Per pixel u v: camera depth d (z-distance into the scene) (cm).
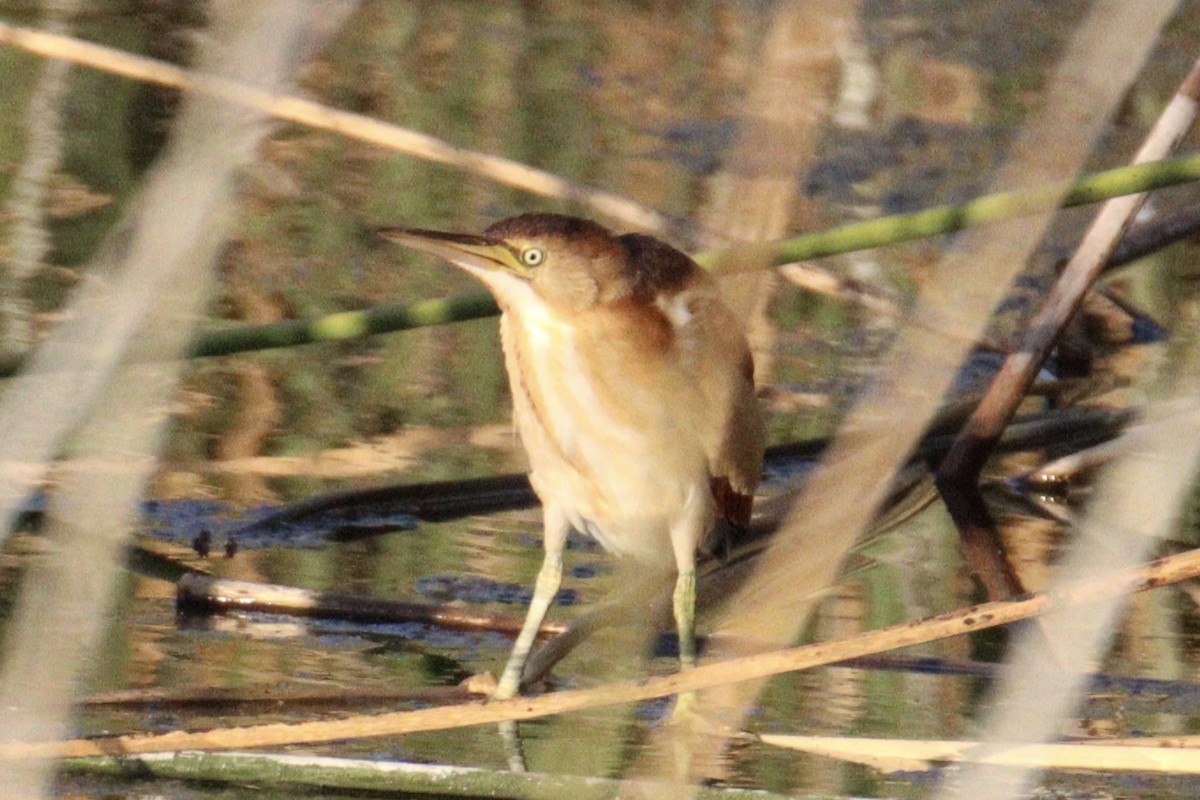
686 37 1841
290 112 1066
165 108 1555
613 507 738
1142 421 1034
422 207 1381
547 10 1905
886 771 631
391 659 737
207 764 616
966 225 720
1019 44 1794
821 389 1117
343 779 612
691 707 682
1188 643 779
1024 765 514
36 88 1567
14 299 1123
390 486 928
